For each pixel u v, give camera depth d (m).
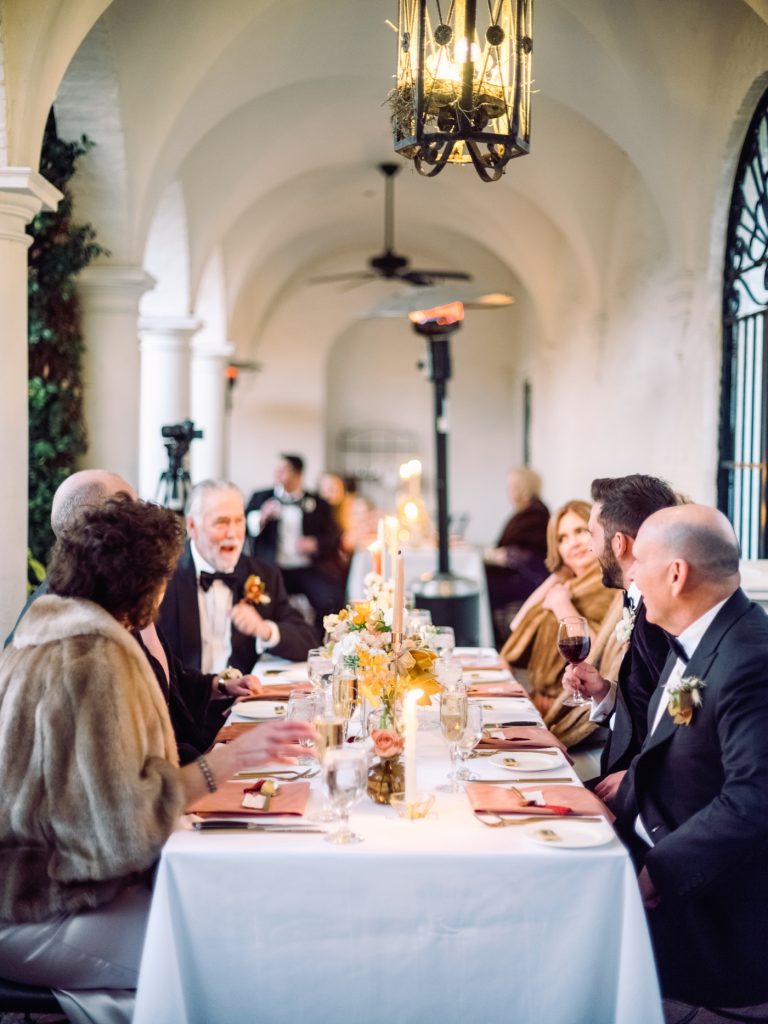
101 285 6.42
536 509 8.60
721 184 6.13
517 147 3.27
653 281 7.78
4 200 4.32
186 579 4.56
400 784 2.68
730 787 2.46
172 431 6.59
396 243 14.22
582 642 3.43
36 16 4.25
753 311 5.98
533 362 13.84
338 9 6.51
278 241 12.02
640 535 2.70
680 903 2.57
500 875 2.30
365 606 3.04
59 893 2.46
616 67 6.19
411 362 16.53
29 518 6.22
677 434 7.05
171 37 5.93
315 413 15.55
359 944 2.33
